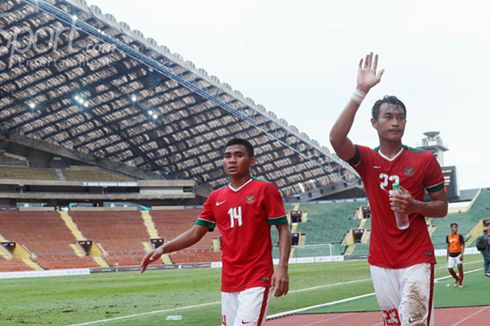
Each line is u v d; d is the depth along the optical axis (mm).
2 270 58438
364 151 5262
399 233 5023
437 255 62719
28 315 17688
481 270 29438
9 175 77938
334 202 84000
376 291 5211
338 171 81000
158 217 79438
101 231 73438
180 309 17109
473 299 15000
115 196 81688
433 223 73312
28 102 68062
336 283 27078
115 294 26453
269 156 78750
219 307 17188
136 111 70625
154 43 56750
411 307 4914
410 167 5078
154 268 58812
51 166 84188
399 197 4809
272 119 69625
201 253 69438
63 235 70375
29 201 81438
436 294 16797
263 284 5074
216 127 73438
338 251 70500
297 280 31297
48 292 28859
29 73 60688
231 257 5219
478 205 76500
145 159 84562
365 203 82312
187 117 71062
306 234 77125
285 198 89688
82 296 25734
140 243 72312
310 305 16203
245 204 5176
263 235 5188
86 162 85562
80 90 65125
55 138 79875
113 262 66000
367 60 4945
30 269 60156
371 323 11516
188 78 61812
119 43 54531
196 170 86812
